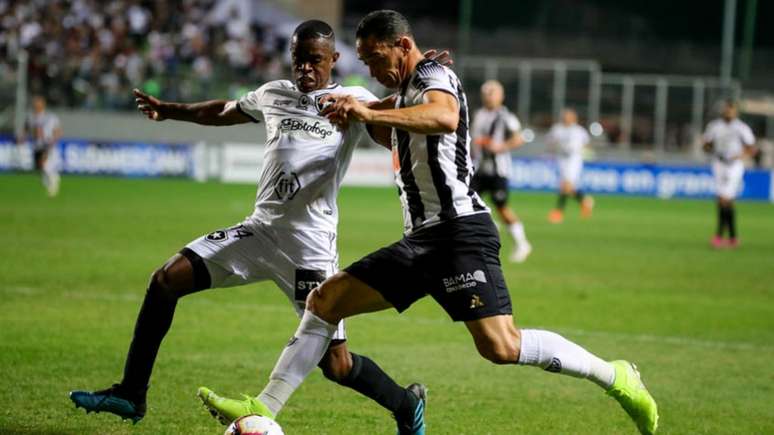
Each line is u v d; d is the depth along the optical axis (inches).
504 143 2135.8
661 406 975.6
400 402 805.9
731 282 1902.1
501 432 867.4
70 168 4296.3
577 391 1024.2
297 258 808.9
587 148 4702.3
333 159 813.2
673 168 4512.8
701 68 5482.3
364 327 1342.3
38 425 834.2
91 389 957.2
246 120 872.9
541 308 1545.3
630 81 4771.2
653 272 2017.7
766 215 3740.2
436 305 1540.4
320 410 922.1
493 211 3489.2
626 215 3523.6
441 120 682.2
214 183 4160.9
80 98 4623.5
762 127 4808.1
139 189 3700.8
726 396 1023.0
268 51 5123.0
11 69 4566.9
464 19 4788.4
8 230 2314.2
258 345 1197.1
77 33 4891.7
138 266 1814.7
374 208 3292.3
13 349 1123.3
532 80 4798.2
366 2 5944.9
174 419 866.8
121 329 1259.2
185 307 1446.9
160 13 5073.8
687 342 1305.4
